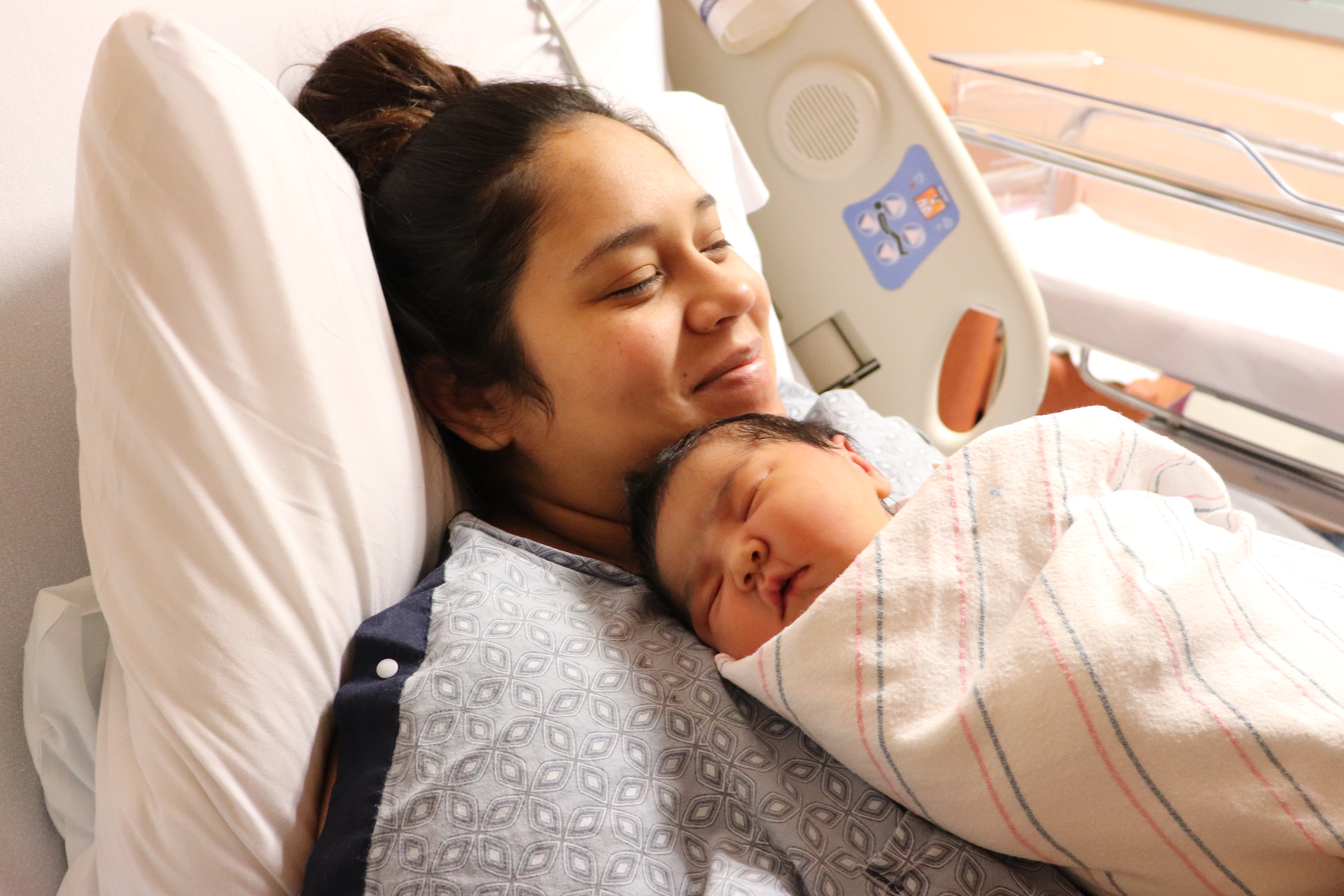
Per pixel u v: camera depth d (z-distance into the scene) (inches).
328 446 32.4
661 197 39.0
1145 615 26.8
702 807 29.5
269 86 34.9
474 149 39.6
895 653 28.8
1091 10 93.6
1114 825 25.6
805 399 53.7
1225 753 24.9
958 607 29.5
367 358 35.3
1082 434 33.7
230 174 30.6
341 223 36.4
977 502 31.7
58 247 37.0
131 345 29.6
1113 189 72.6
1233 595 28.7
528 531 43.6
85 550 37.5
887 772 28.0
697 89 70.6
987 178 74.8
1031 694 26.1
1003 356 64.3
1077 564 28.4
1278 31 84.2
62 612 33.8
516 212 38.4
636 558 42.6
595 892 27.1
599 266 37.9
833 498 33.2
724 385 39.7
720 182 59.9
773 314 64.1
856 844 29.0
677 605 36.6
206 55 31.0
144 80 29.8
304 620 31.4
